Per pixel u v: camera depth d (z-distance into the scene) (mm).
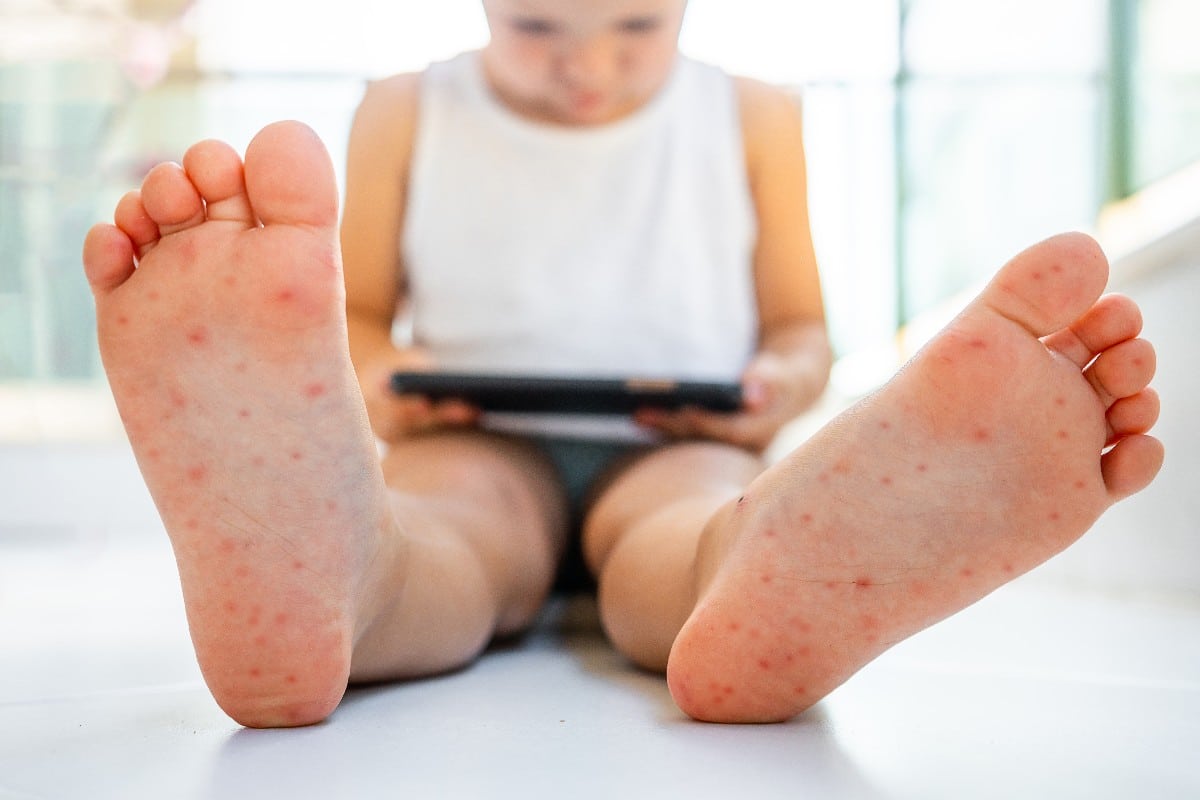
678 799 463
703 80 1135
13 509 2713
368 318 1122
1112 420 601
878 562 586
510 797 465
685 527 737
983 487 584
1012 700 688
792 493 593
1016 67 2117
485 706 647
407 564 667
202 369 568
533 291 1098
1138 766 528
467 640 744
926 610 594
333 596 587
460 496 842
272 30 2762
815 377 1024
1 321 2803
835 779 497
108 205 2844
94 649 920
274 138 563
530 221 1105
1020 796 477
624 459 995
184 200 565
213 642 583
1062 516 589
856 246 2471
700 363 1103
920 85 2391
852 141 2426
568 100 1060
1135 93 1736
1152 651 918
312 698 590
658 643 716
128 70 2797
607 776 497
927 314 2453
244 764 521
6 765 529
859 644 591
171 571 1698
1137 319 585
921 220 2439
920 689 724
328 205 569
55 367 2826
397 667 699
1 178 2777
